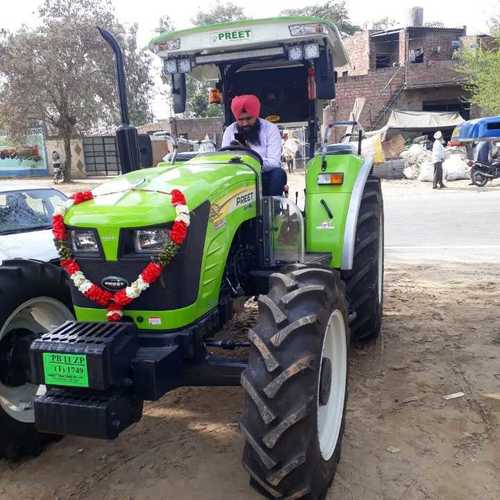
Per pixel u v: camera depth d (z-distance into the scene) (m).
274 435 2.51
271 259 3.80
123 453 3.50
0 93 24.72
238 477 3.18
